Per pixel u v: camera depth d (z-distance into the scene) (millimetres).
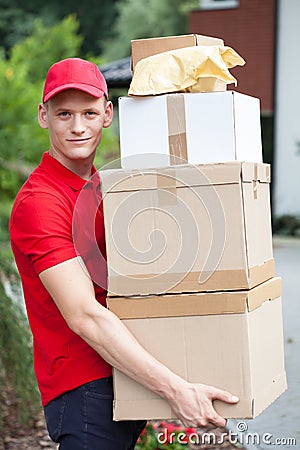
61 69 4977
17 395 10016
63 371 5090
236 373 4762
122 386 4871
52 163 5121
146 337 4820
